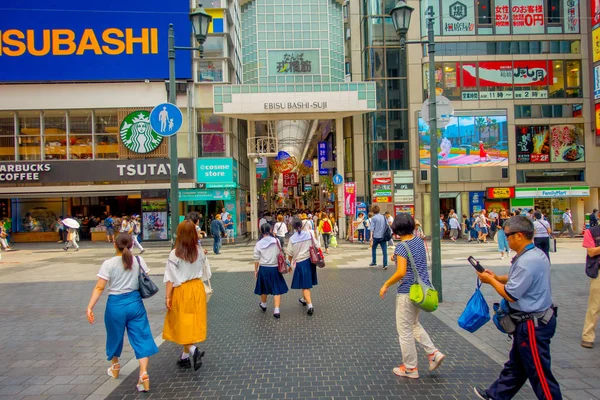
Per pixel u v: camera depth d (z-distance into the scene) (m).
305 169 36.84
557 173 25.36
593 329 5.52
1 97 23.42
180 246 5.06
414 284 4.59
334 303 8.55
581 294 8.68
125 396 4.43
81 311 8.39
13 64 23.34
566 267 12.32
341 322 7.10
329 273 12.41
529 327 3.42
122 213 26.67
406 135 25.67
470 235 23.48
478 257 15.41
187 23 23.69
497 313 3.68
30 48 23.36
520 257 3.53
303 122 38.22
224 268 13.92
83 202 26.38
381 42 25.70
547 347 3.42
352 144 26.12
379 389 4.42
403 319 4.71
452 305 8.06
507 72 25.27
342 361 5.27
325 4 24.56
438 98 8.52
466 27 25.28
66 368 5.30
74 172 23.41
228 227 23.48
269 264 7.62
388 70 25.70
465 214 25.09
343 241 23.69
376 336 6.28
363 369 4.99
